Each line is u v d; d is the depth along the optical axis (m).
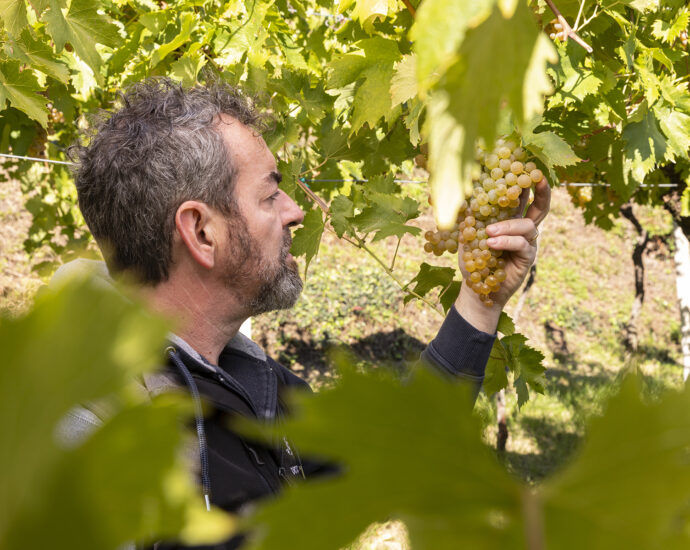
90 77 3.31
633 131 2.46
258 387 1.55
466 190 0.17
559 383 9.71
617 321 12.16
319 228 2.04
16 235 10.31
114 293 0.11
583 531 0.14
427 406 0.15
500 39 0.17
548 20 1.79
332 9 3.45
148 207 1.40
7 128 4.01
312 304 10.68
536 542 0.15
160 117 1.43
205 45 3.11
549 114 2.21
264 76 2.37
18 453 0.11
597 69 2.07
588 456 0.14
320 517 0.15
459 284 1.72
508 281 1.42
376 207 1.90
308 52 3.71
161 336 0.11
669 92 2.42
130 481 0.12
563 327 11.88
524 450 7.24
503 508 0.15
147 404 0.12
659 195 4.46
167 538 0.13
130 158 1.41
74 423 0.84
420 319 11.16
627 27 2.25
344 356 0.15
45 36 2.80
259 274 1.50
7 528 0.11
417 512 0.15
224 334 1.53
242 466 1.30
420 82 0.17
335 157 2.36
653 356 11.20
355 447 0.15
